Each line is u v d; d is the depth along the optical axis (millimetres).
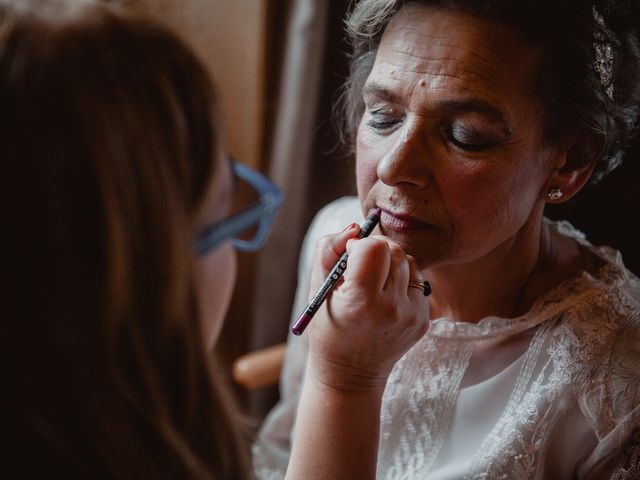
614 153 864
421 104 749
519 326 875
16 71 403
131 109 423
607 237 1180
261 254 1594
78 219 417
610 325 852
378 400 753
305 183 1575
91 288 425
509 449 852
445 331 908
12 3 425
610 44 770
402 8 782
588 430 841
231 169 529
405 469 928
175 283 447
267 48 1484
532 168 779
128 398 450
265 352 1361
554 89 754
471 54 727
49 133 405
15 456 441
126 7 466
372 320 701
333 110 1072
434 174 760
